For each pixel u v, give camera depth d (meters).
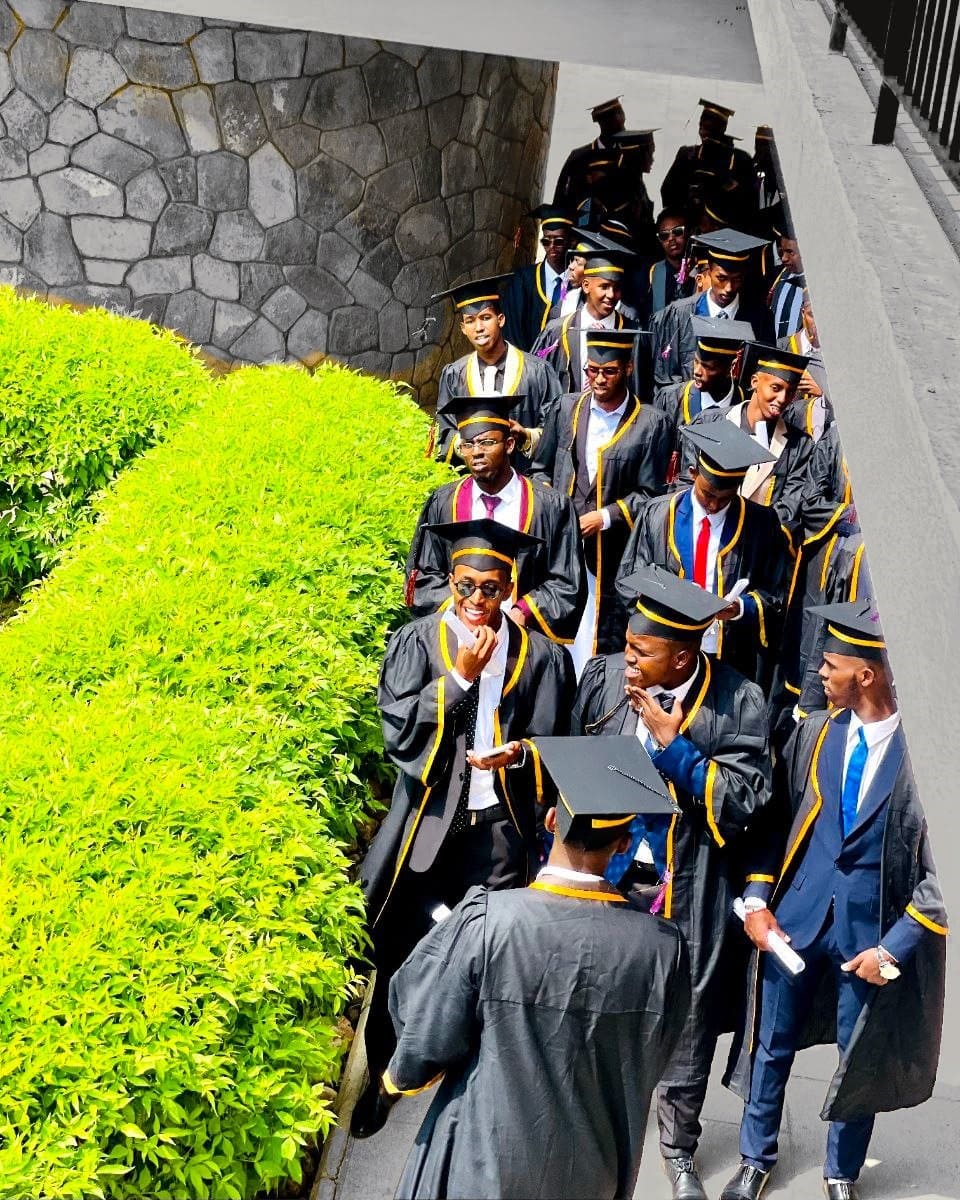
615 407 5.85
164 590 4.50
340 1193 3.75
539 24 7.15
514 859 3.93
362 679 4.47
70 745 3.64
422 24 7.28
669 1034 2.73
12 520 6.52
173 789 3.49
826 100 3.53
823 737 3.52
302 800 3.90
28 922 3.07
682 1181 3.71
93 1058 2.83
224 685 4.22
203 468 5.47
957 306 2.50
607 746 3.07
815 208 3.42
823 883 3.48
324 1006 3.54
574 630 5.09
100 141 7.97
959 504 1.95
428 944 2.73
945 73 2.77
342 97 8.00
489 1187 2.64
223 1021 3.15
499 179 9.02
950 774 1.89
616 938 2.68
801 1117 4.04
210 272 8.32
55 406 6.44
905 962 3.33
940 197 2.98
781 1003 3.56
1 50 7.76
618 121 11.23
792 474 5.71
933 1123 4.02
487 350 6.40
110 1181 2.93
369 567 4.98
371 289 8.55
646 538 5.09
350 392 6.55
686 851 3.63
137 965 3.05
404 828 3.93
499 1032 2.66
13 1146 2.68
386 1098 3.88
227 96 7.89
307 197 8.20
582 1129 2.69
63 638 4.27
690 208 9.40
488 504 4.99
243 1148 3.16
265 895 3.37
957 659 1.88
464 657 3.75
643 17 7.02
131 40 7.74
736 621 4.96
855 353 2.79
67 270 8.30
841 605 3.49
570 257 7.41
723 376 6.21
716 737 3.56
